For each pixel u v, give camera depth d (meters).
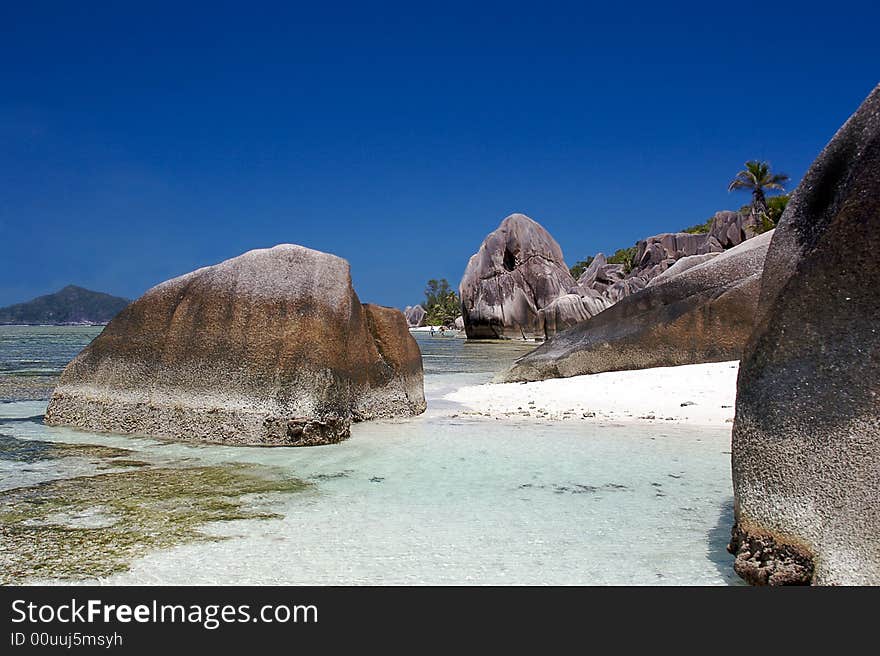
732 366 14.58
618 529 5.00
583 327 17.80
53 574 4.16
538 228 51.53
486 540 4.77
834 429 3.64
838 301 3.77
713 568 4.24
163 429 8.88
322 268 9.41
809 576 3.62
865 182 3.83
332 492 6.04
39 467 7.07
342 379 8.98
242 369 8.70
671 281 17.02
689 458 7.44
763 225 44.94
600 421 10.05
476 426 9.66
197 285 9.40
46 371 18.91
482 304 49.41
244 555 4.48
